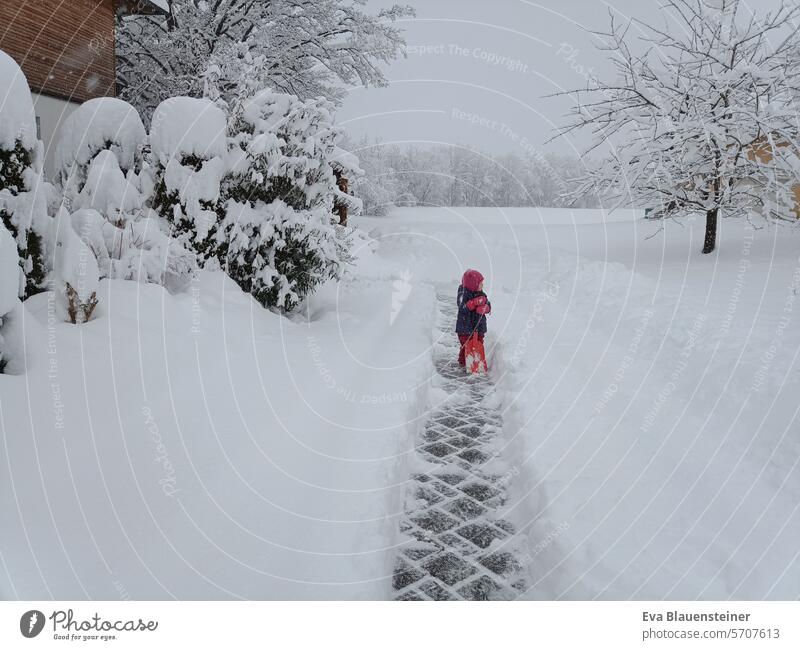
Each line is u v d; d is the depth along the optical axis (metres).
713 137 11.42
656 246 14.96
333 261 7.61
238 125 7.27
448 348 7.77
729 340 5.50
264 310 6.88
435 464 4.25
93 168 5.86
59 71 12.48
